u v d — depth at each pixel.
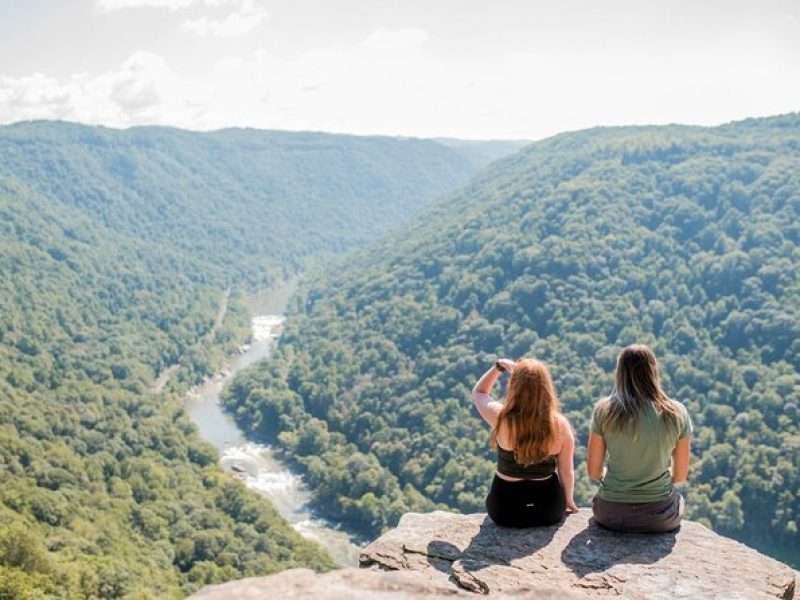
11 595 45.81
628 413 7.73
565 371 107.88
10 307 132.38
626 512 7.98
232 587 5.71
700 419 91.75
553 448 8.07
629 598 6.90
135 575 58.88
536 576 7.37
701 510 79.75
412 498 87.19
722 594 6.91
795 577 7.44
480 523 8.72
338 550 74.50
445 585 5.85
